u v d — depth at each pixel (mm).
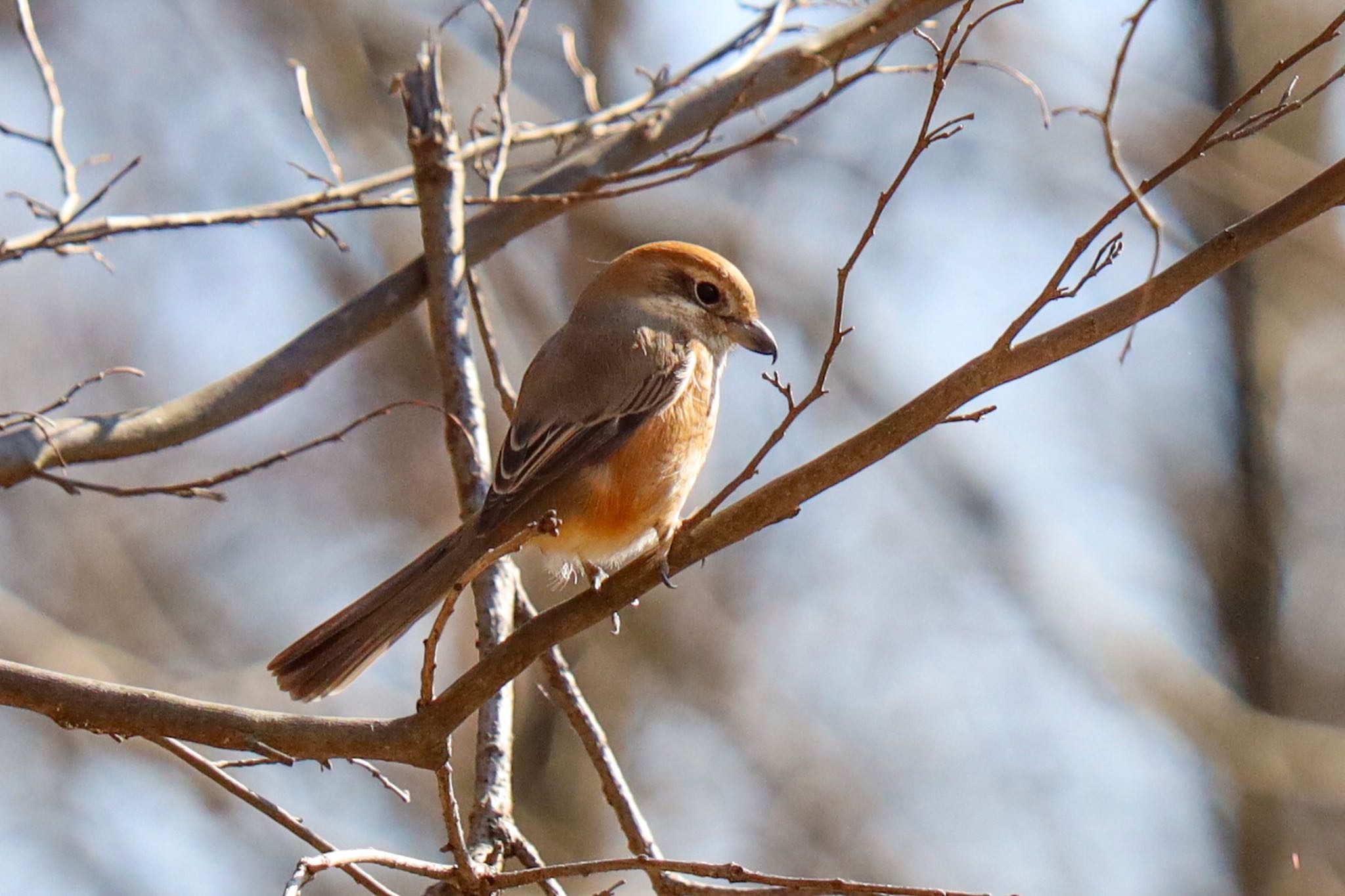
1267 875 15172
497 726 6430
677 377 7047
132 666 12758
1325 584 16406
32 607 13242
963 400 5043
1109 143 4961
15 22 13812
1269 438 16422
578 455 6805
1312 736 14219
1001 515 15719
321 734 5246
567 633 5359
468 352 7512
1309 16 15953
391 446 14133
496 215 8062
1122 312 4949
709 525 5383
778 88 8273
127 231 6480
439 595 6254
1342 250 15438
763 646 14641
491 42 14398
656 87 8086
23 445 6332
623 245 14617
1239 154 15195
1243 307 16328
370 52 14094
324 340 7379
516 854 6012
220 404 7012
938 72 4879
